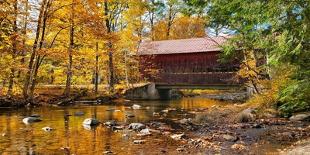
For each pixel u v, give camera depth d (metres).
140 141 12.24
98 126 15.71
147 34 50.75
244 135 13.69
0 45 25.73
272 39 12.16
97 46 32.50
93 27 28.39
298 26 10.64
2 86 27.55
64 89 30.92
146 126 15.83
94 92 32.69
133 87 36.31
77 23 27.47
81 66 36.25
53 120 17.48
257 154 10.41
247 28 16.62
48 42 30.69
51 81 38.66
